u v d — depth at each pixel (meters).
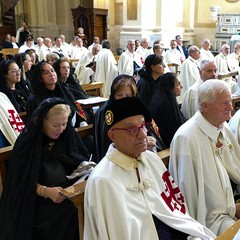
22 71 4.32
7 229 1.82
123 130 1.39
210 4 13.08
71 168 2.07
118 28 13.41
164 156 2.05
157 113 2.71
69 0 14.54
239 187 2.11
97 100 3.51
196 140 1.89
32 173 1.83
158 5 11.64
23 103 3.86
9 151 2.07
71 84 4.01
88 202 1.35
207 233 1.56
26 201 1.81
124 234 1.31
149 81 3.47
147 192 1.45
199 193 1.85
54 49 10.34
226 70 8.02
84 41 12.13
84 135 2.74
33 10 14.35
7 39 12.04
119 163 1.42
